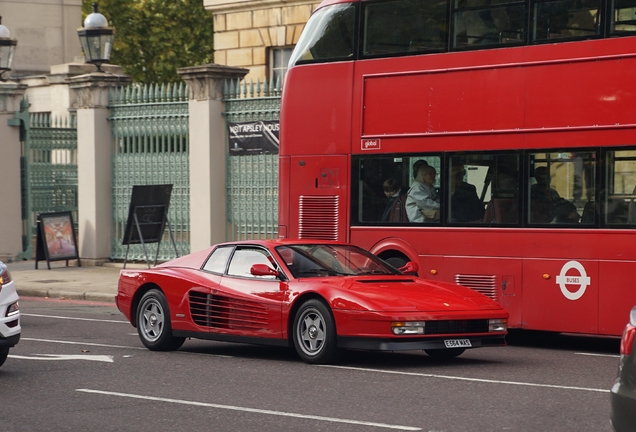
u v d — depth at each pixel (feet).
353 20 47.98
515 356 41.16
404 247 46.34
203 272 41.45
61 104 118.32
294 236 49.78
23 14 139.13
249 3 102.27
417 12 45.96
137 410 29.01
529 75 42.75
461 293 38.09
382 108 46.93
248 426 26.68
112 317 55.83
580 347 45.01
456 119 44.70
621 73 40.40
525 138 42.86
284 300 38.01
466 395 31.07
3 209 85.20
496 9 43.70
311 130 49.24
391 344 35.17
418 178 46.01
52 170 87.86
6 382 34.01
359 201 47.78
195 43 172.55
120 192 81.35
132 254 80.89
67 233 80.94
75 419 27.84
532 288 42.86
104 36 81.30
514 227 43.29
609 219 40.91
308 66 49.47
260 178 71.36
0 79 87.20
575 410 28.60
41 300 65.36
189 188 75.77
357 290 36.73
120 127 81.05
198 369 36.91
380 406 29.32
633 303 40.37
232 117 72.79
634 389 19.43
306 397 30.89
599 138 40.93
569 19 41.81
